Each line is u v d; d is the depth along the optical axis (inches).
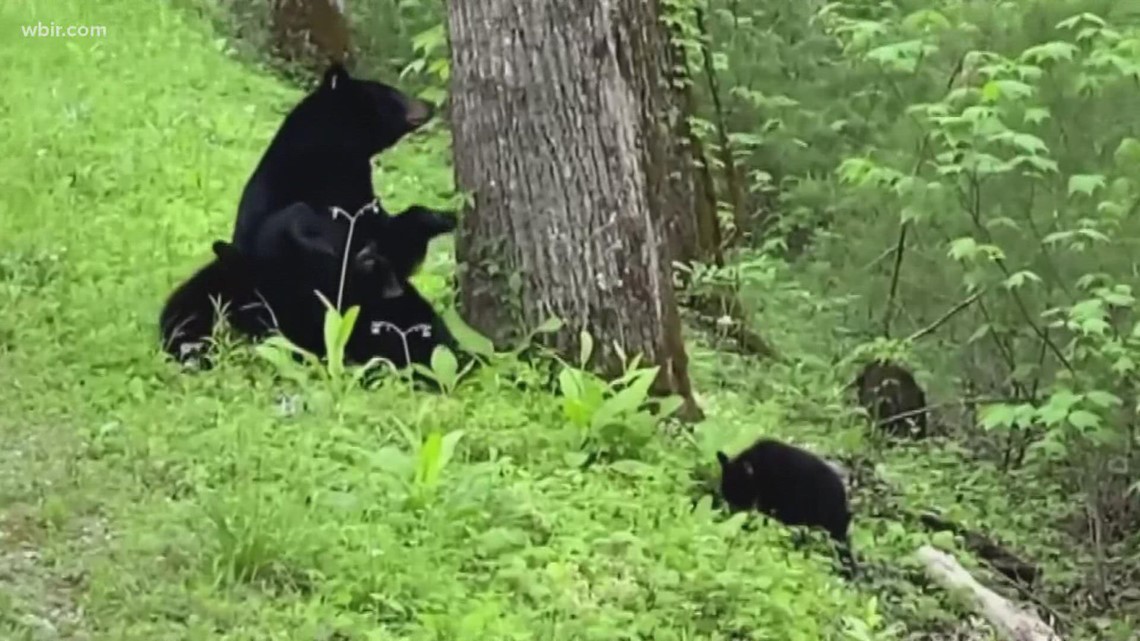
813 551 411.5
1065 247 615.8
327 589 313.0
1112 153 632.4
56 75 777.6
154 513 337.7
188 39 936.3
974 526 516.1
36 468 356.8
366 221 473.4
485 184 475.2
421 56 968.3
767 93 873.5
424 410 420.5
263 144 762.2
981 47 734.5
